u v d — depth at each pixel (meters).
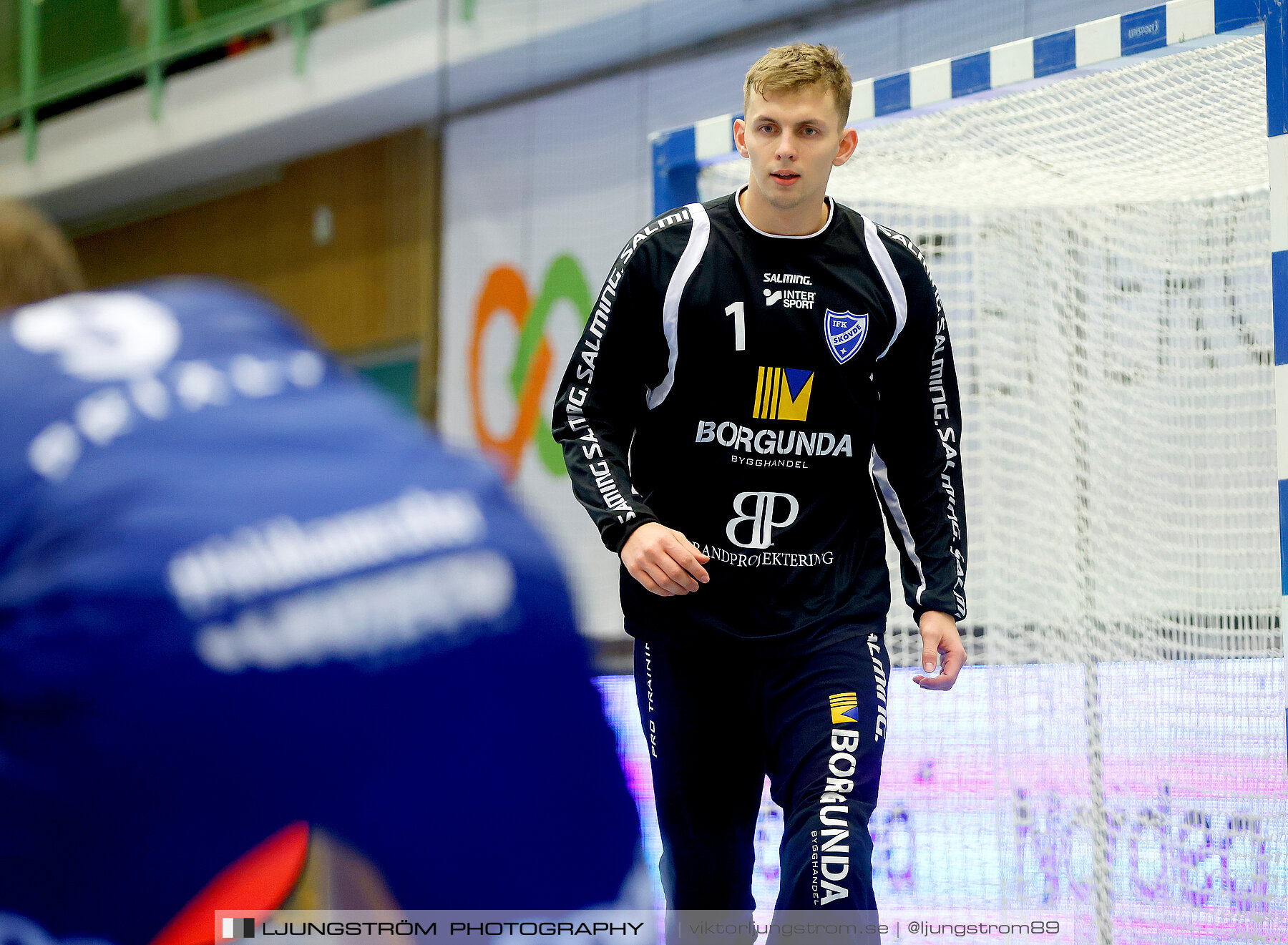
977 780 8.37
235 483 1.56
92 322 1.72
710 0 21.59
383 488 1.62
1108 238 8.87
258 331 1.77
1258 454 8.33
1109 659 8.45
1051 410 8.94
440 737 1.54
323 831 1.51
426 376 26.62
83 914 1.50
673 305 5.51
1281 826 7.58
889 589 5.70
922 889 8.02
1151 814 7.87
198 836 1.49
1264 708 7.82
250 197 30.50
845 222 5.64
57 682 1.46
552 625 1.62
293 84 26.88
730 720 5.63
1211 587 8.30
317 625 1.51
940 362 5.80
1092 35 6.72
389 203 27.52
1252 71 6.94
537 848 1.58
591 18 22.91
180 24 28.95
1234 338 8.61
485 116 25.75
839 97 5.38
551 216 24.62
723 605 5.55
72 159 31.62
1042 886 7.86
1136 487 8.62
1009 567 8.90
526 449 24.39
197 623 1.47
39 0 31.81
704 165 8.47
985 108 7.89
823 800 5.04
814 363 5.53
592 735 1.64
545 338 24.59
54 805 1.49
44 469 1.56
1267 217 8.43
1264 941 7.20
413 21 25.11
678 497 5.69
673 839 5.66
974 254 9.16
